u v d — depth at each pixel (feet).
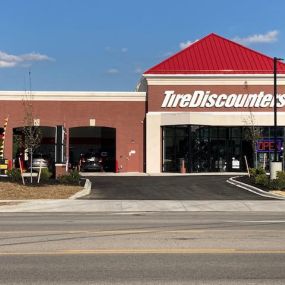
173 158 137.59
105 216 56.65
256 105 138.72
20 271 25.95
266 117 138.21
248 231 41.11
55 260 28.63
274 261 28.40
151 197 78.79
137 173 135.44
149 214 59.62
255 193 84.69
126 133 140.97
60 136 104.58
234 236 37.93
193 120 134.21
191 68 141.28
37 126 138.92
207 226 45.11
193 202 72.79
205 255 30.07
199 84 138.82
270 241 35.45
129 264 27.58
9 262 28.09
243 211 64.59
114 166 146.00
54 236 38.01
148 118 138.21
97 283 23.58
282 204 71.15
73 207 67.31
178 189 90.07
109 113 140.97
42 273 25.53
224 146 139.95
